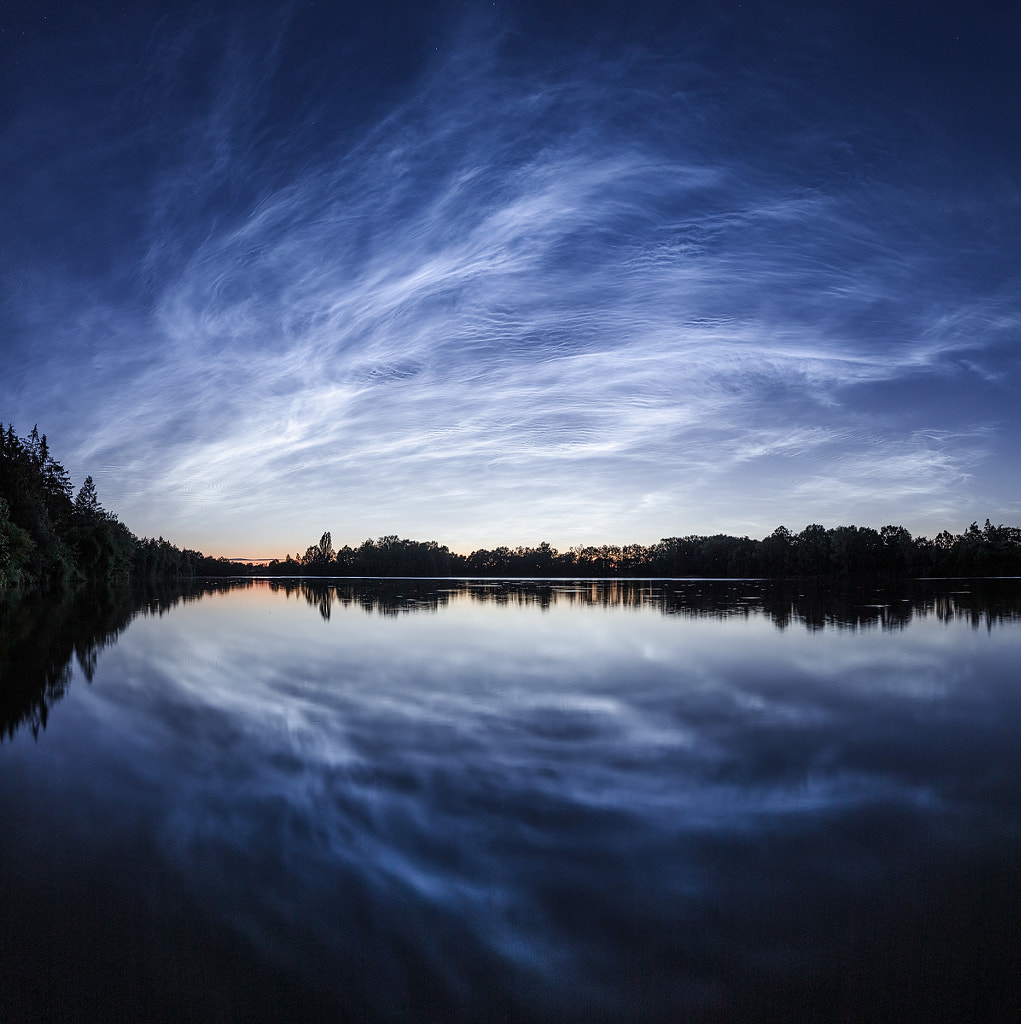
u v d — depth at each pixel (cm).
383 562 16950
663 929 378
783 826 518
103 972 354
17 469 5884
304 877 445
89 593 4741
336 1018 315
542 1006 320
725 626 2111
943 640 1709
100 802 594
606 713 892
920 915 392
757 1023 306
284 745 752
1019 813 546
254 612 2903
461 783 612
